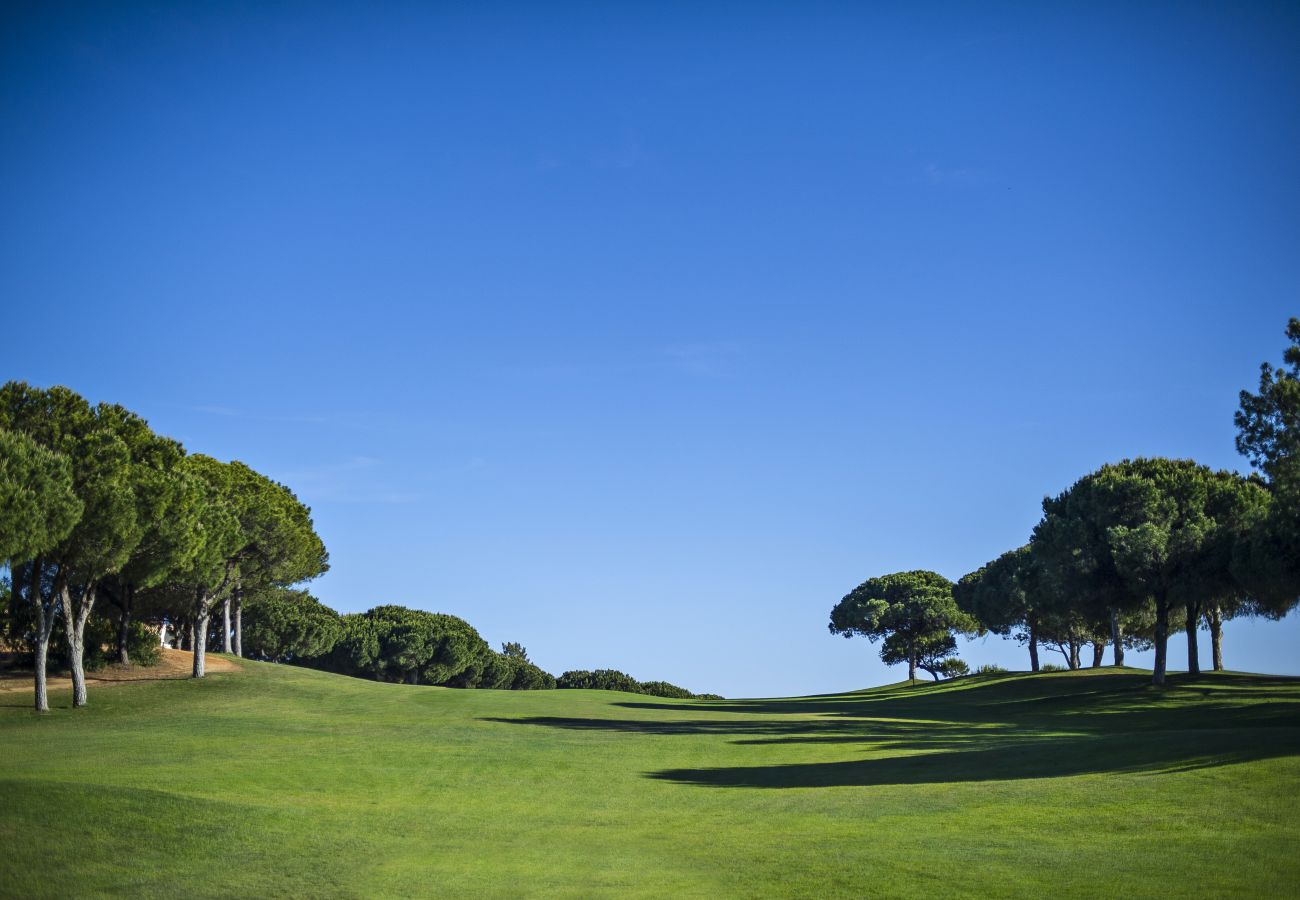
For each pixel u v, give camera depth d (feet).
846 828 69.41
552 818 78.95
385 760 107.34
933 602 375.45
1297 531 138.72
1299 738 83.82
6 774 82.53
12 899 51.42
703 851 65.36
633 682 507.71
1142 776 75.87
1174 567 198.18
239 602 244.01
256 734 127.34
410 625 367.86
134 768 94.17
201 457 223.51
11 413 151.02
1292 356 123.65
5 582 156.56
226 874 57.98
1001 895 49.70
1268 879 49.01
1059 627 291.17
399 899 53.88
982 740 126.82
